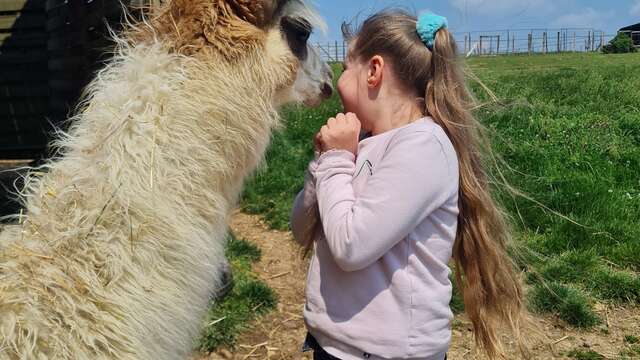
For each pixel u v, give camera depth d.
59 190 1.03
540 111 4.80
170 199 1.01
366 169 1.02
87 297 0.93
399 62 1.04
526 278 2.32
